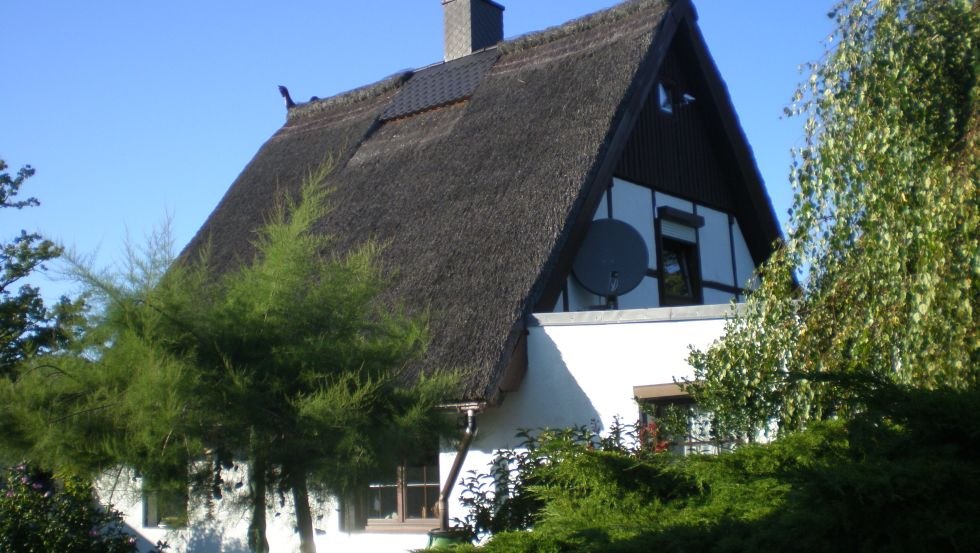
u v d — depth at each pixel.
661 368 9.44
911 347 5.89
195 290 7.54
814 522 3.93
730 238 14.84
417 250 11.78
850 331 6.50
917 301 5.82
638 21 13.69
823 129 6.83
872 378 4.65
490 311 10.20
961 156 5.97
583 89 12.98
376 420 7.46
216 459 7.34
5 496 10.37
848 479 3.85
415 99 15.89
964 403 4.23
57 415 7.04
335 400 7.02
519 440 10.07
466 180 12.62
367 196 13.70
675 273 13.84
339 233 13.05
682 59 14.16
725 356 7.31
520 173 12.04
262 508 7.48
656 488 5.88
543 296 10.73
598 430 9.30
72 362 7.29
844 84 6.69
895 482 3.85
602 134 11.88
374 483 7.64
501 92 14.30
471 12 17.34
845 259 6.73
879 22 6.59
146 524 13.29
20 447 7.22
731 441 7.45
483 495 8.24
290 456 7.15
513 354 10.05
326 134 16.67
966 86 6.24
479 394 9.45
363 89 17.12
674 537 4.46
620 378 9.64
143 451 6.98
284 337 7.39
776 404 7.09
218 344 7.20
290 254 7.70
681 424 8.03
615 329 9.76
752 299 7.31
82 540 10.50
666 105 13.96
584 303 11.75
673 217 13.39
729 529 4.39
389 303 10.96
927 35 6.36
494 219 11.51
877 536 3.91
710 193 14.47
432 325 10.38
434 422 7.73
